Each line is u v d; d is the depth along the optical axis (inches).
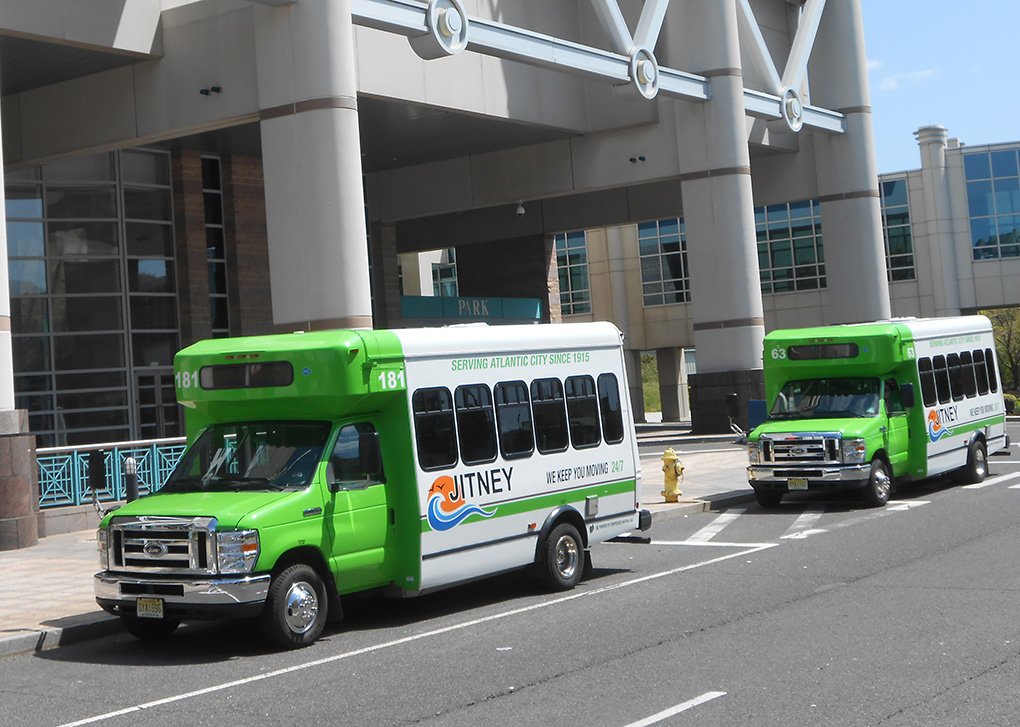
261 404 453.1
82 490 777.6
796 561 556.7
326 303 893.8
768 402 800.3
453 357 479.5
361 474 442.9
